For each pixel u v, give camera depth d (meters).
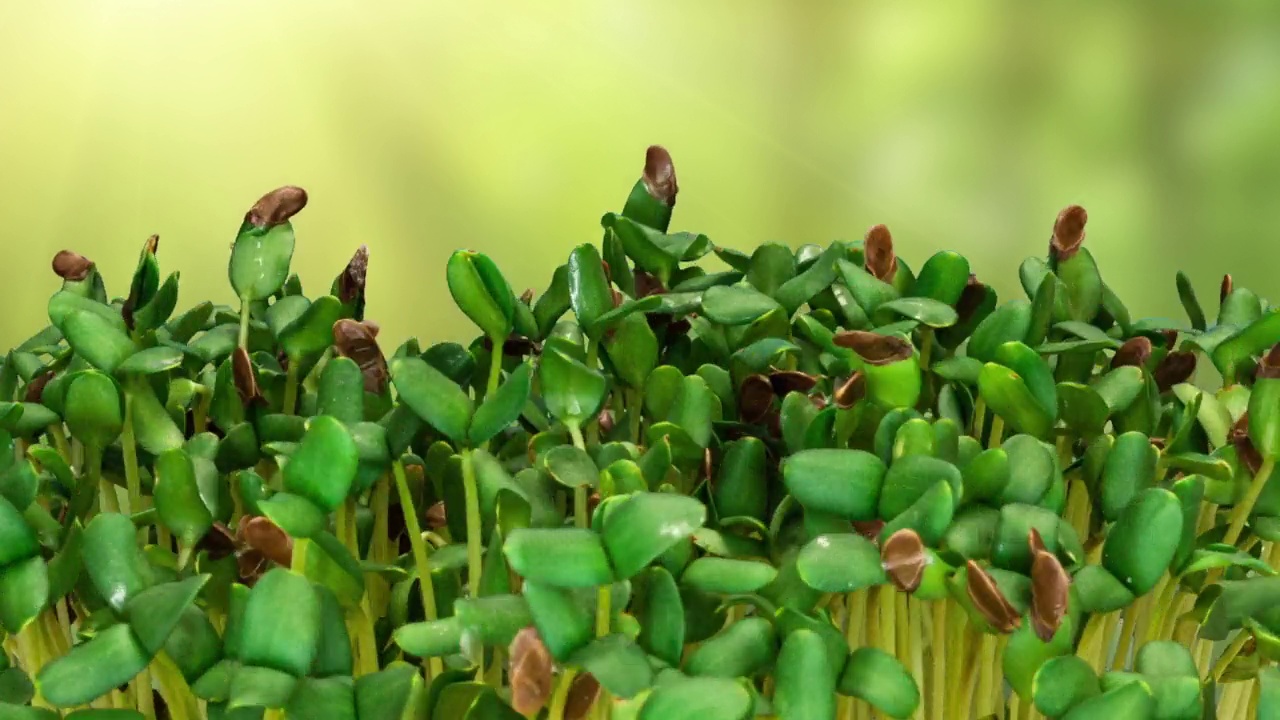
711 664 0.26
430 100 0.70
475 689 0.26
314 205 0.69
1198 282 0.76
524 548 0.25
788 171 0.74
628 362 0.29
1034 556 0.26
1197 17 0.73
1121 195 0.75
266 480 0.30
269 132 0.68
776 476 0.29
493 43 0.70
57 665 0.26
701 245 0.30
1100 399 0.28
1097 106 0.74
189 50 0.66
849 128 0.74
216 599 0.28
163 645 0.26
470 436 0.27
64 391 0.29
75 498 0.28
